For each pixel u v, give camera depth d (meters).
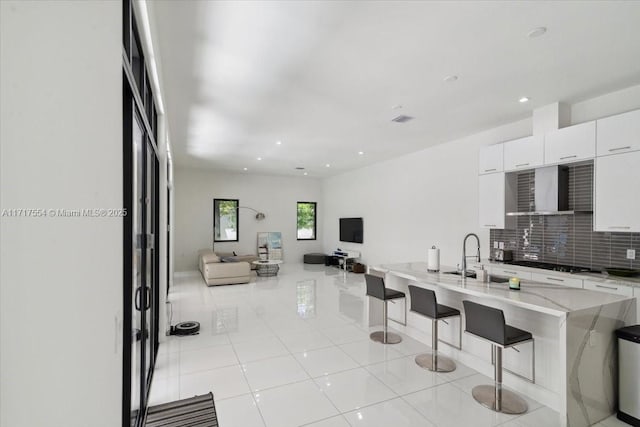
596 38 2.52
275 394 2.58
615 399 2.36
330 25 2.36
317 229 10.93
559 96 3.68
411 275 3.45
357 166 8.46
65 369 0.54
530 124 4.43
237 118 4.48
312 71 3.09
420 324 3.72
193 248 9.21
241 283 7.05
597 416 2.25
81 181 0.61
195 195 9.25
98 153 0.70
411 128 4.94
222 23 2.33
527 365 2.59
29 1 0.46
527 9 2.18
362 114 4.30
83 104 0.61
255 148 6.40
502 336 2.28
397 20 2.30
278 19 2.29
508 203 4.44
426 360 3.20
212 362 3.16
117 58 0.86
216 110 4.15
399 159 7.13
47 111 0.49
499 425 2.19
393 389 2.65
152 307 2.99
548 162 3.84
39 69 0.48
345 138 5.55
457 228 5.59
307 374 2.91
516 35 2.49
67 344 0.55
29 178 0.45
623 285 3.03
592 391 2.22
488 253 5.02
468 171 5.38
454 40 2.56
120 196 0.91
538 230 4.34
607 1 2.08
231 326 4.22
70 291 0.56
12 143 0.42
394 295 3.64
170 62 2.91
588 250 3.81
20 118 0.43
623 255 3.51
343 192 9.66
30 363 0.45
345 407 2.40
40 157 0.48
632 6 2.12
